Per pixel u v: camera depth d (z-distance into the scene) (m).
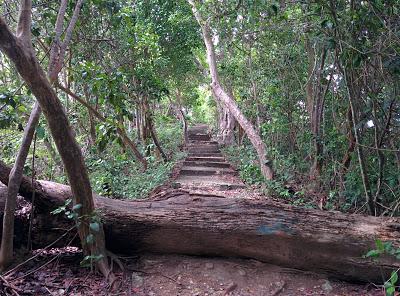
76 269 4.15
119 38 8.87
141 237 4.38
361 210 6.39
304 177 9.55
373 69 5.46
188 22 13.38
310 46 9.37
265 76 11.77
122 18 8.41
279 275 4.21
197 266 4.32
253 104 13.52
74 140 3.61
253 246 4.28
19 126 4.81
